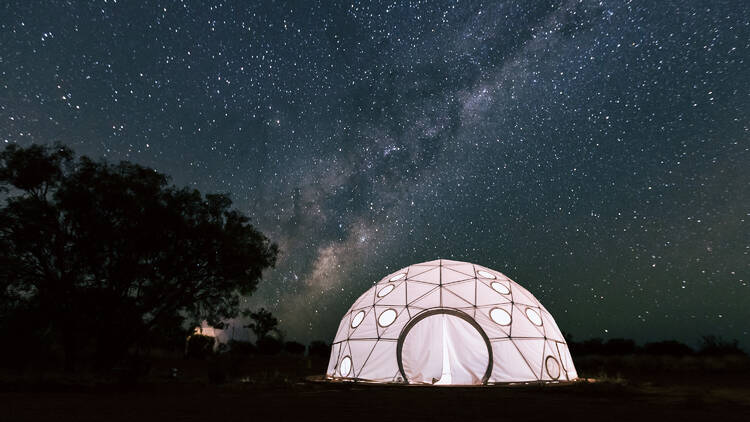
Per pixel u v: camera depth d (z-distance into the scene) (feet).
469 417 23.47
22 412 24.47
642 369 77.05
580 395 35.47
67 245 58.90
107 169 62.28
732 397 33.60
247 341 129.08
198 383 44.42
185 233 63.46
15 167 56.95
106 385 40.09
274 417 23.20
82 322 57.06
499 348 49.90
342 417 23.29
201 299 68.39
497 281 59.41
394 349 50.80
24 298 58.59
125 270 60.54
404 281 58.44
